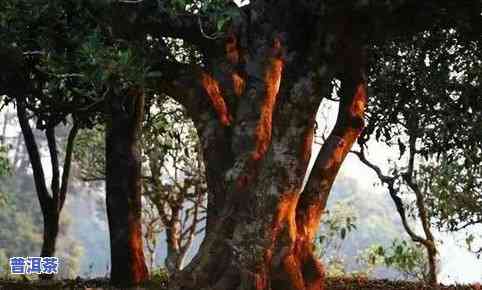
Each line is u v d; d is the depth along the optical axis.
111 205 16.77
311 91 11.84
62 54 11.92
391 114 17.20
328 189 12.79
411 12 11.57
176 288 11.83
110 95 14.63
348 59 12.20
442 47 16.41
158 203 23.80
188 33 12.30
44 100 14.91
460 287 18.75
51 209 20.17
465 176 21.28
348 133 12.95
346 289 16.95
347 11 11.34
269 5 12.18
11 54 13.15
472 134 16.42
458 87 16.52
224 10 10.20
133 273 16.61
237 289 11.57
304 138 11.84
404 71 16.89
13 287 16.53
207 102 12.62
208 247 11.85
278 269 11.79
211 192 12.44
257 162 11.86
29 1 11.68
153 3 11.73
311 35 12.09
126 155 16.80
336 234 25.09
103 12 11.88
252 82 12.05
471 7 11.34
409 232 20.00
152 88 13.47
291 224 11.90
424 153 17.62
